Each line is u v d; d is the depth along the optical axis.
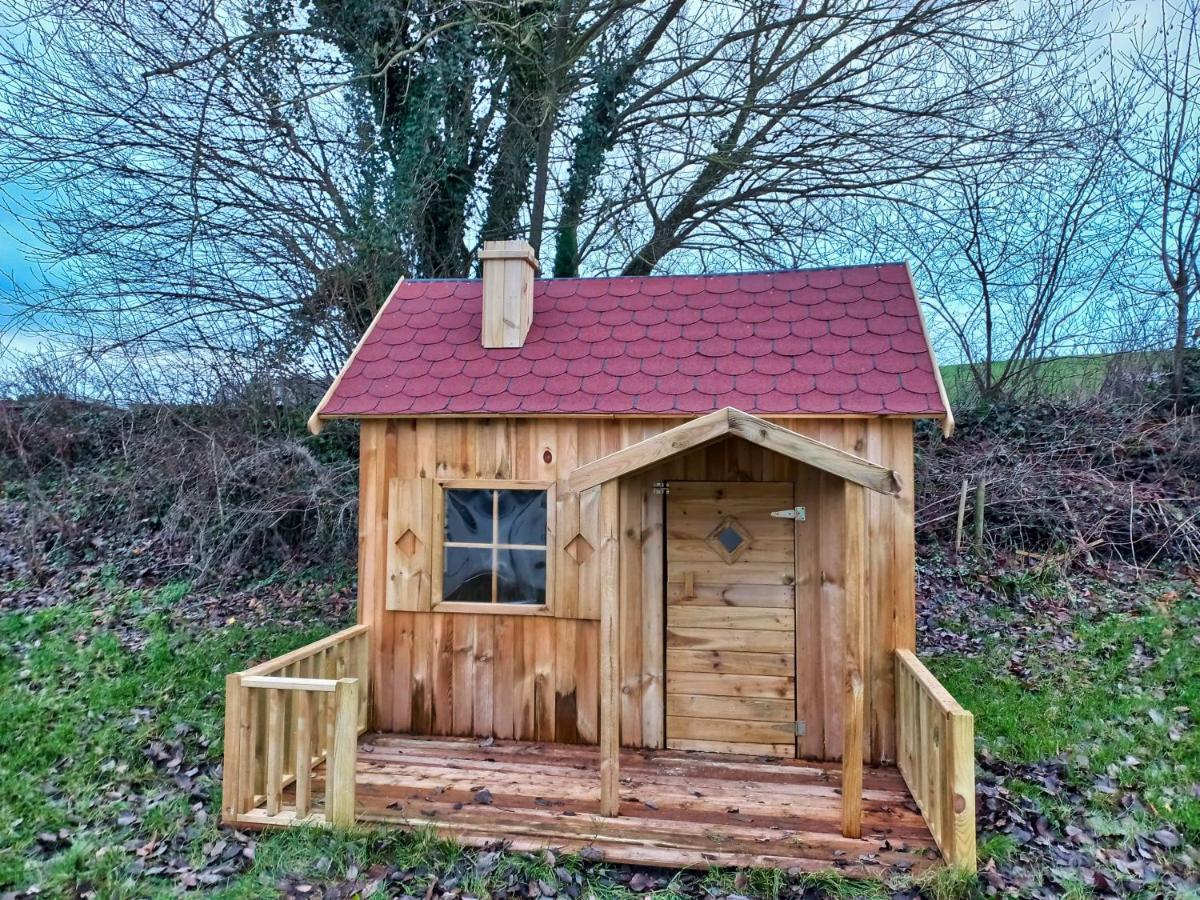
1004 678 5.90
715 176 10.78
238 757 3.95
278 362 10.09
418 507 5.22
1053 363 11.35
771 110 10.20
